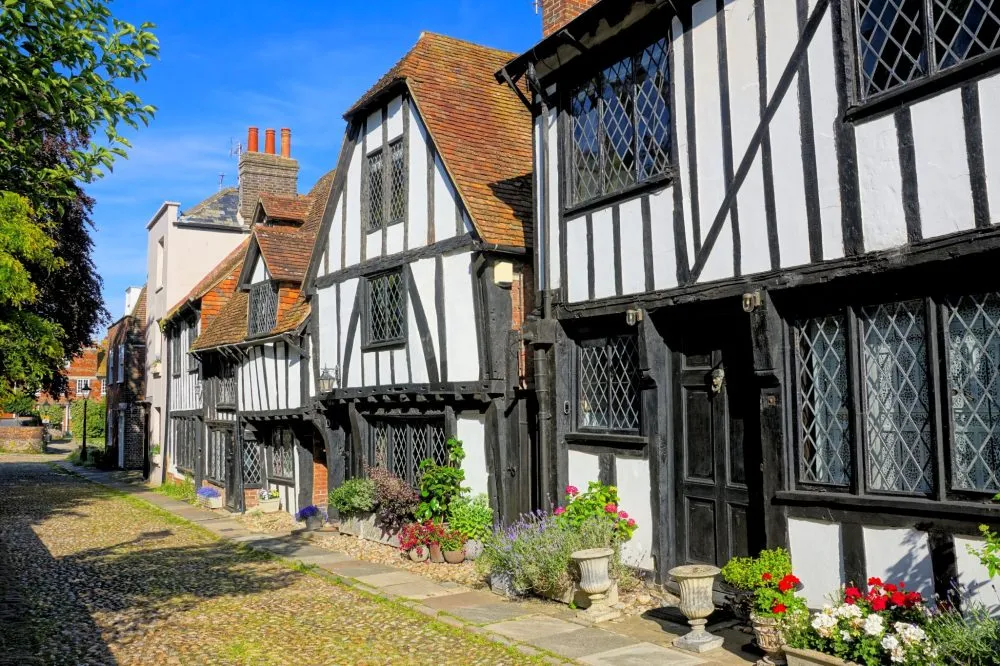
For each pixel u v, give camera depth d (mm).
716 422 6684
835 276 5410
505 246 9180
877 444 5281
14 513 16531
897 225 5078
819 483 5605
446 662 5777
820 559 5496
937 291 4934
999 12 4594
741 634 5957
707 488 6742
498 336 9242
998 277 4625
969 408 4785
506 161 10367
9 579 9617
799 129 5734
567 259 7988
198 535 13172
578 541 7047
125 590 8875
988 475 4668
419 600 7707
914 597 4613
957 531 4699
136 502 18547
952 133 4781
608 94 7652
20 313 10625
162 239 23969
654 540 7051
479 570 8234
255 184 21922
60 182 6375
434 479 9773
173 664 6047
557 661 5555
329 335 12547
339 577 9062
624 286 7273
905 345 5152
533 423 9133
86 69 5871
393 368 10898
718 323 6707
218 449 17734
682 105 6703
